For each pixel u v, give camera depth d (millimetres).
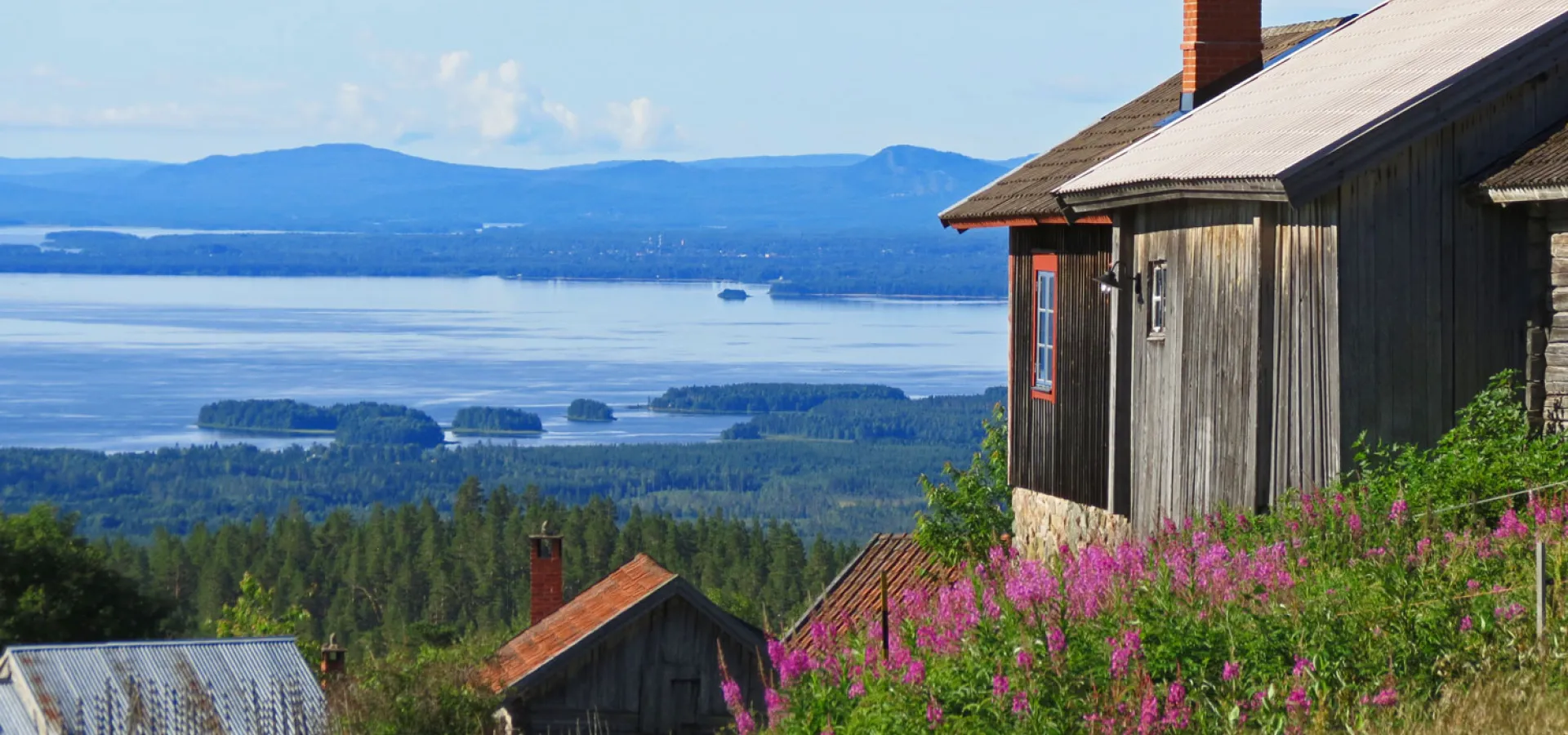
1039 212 31734
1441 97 22703
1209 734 14383
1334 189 22922
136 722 35562
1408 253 23125
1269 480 24266
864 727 15797
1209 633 15805
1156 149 28266
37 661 47156
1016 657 15391
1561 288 22766
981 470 47375
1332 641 15609
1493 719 14102
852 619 20016
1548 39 22953
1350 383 22984
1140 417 28562
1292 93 27234
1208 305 25922
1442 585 16625
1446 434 22781
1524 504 20422
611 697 46531
